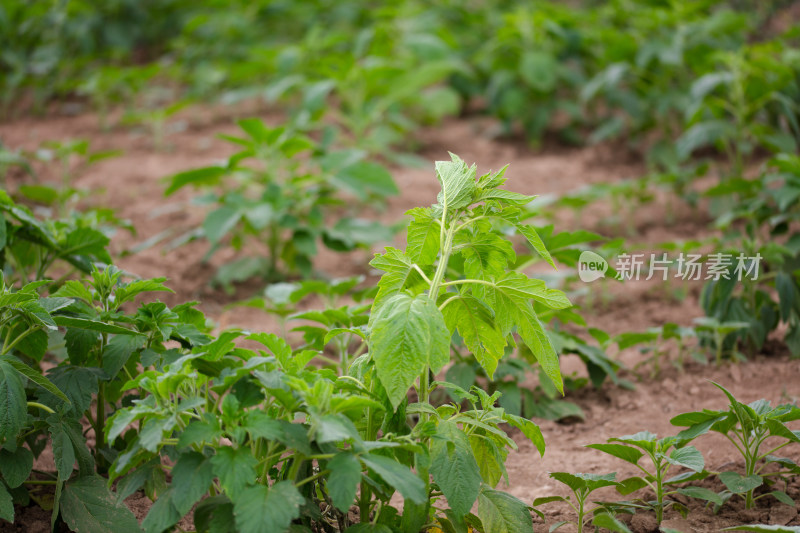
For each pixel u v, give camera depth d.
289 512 2.41
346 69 8.26
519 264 4.70
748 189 5.77
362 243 5.90
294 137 6.16
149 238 6.76
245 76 9.53
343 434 2.42
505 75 9.21
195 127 9.85
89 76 10.19
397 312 2.65
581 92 9.73
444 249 2.81
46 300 3.10
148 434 2.49
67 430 3.04
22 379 3.13
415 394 4.53
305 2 11.39
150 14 12.56
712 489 3.51
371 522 3.08
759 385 4.50
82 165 7.84
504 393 4.17
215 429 2.56
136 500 3.47
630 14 9.83
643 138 9.23
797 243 5.12
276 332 5.33
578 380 4.68
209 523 2.66
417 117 9.98
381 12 9.74
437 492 3.12
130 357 3.42
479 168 8.65
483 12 11.03
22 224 4.01
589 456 3.97
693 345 5.09
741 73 7.14
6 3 10.41
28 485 3.47
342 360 4.03
